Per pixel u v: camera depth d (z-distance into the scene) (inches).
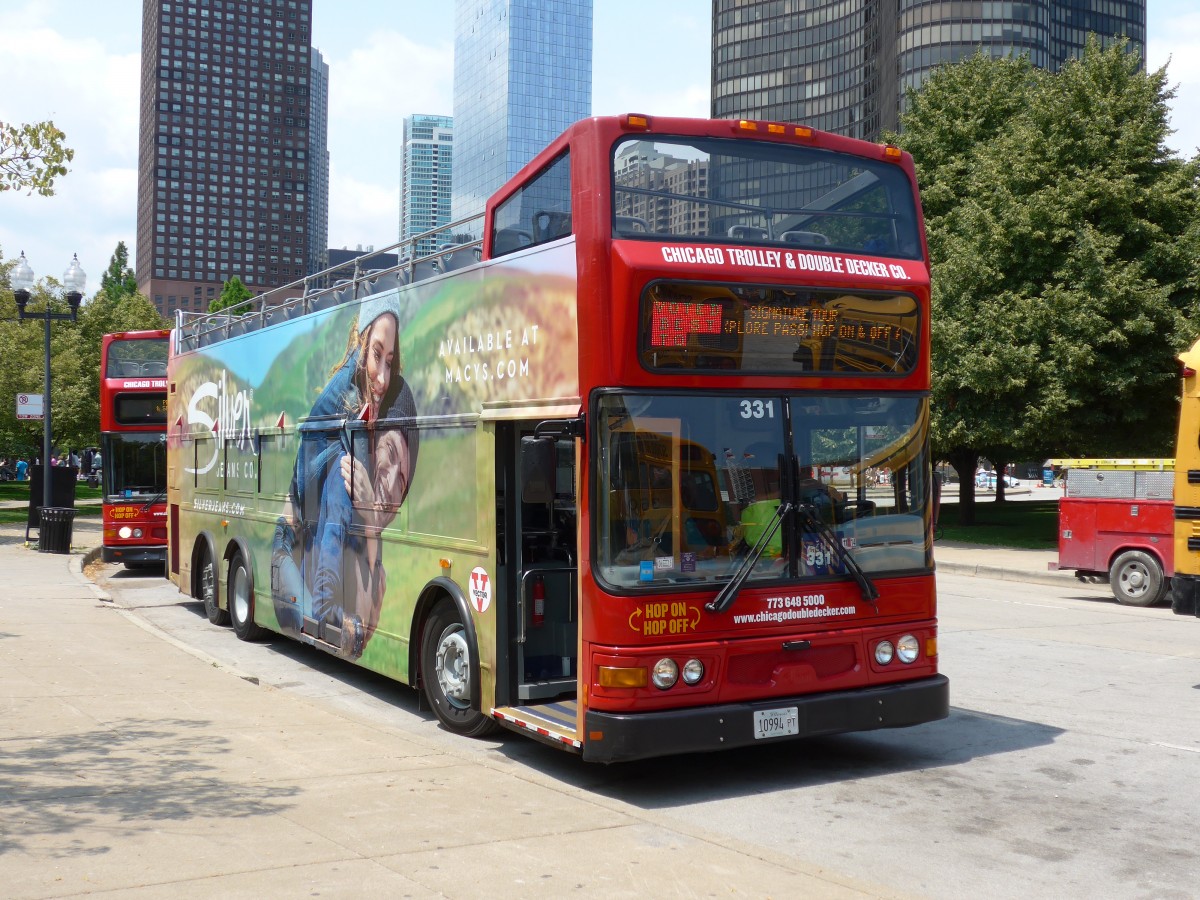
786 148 296.7
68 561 898.1
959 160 1233.4
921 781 289.3
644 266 267.1
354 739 314.8
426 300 356.8
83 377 1680.6
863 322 294.8
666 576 268.5
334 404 427.8
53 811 236.5
